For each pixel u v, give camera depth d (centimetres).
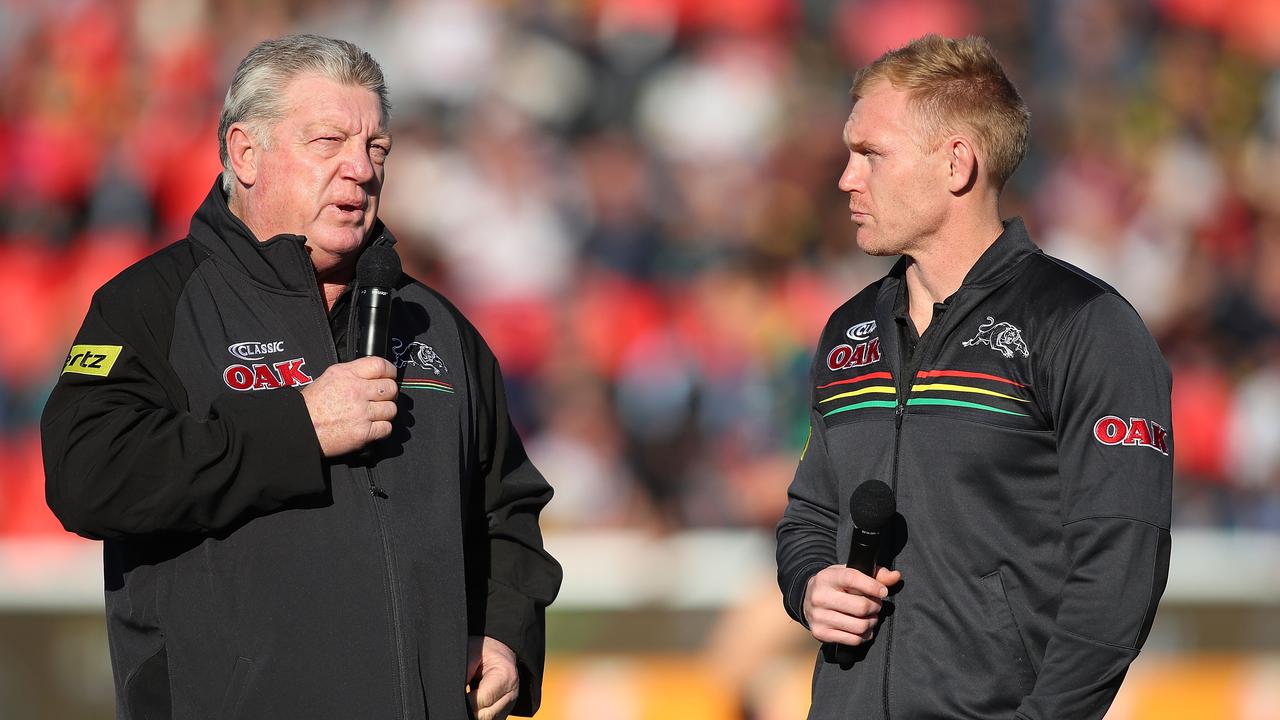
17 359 2962
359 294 892
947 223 895
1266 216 3634
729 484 2870
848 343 941
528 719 1708
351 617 820
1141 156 3641
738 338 3139
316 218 869
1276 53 3791
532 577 954
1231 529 3083
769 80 3606
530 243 3278
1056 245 3519
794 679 1755
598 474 2888
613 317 3166
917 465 873
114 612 853
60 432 815
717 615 1761
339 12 3494
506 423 979
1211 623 1802
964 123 884
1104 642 816
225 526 820
